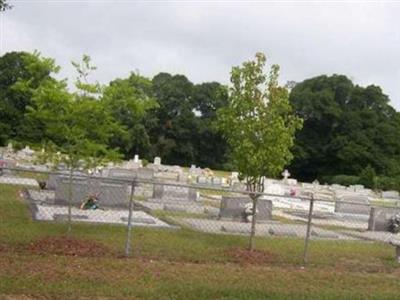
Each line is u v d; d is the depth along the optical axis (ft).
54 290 26.55
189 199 81.10
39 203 60.75
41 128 45.19
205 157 301.02
